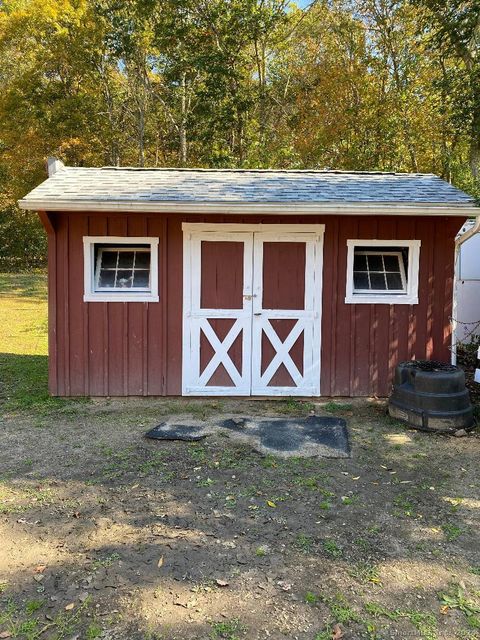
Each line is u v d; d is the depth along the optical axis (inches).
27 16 816.3
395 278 251.4
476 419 213.9
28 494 145.9
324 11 735.1
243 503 140.6
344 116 702.5
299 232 241.1
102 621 95.0
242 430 199.9
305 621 95.0
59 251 239.3
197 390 247.6
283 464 167.3
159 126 912.9
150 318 244.7
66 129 829.2
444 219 242.2
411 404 206.7
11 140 848.3
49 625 94.0
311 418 216.5
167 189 242.5
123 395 246.8
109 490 148.3
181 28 727.7
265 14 706.8
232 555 116.1
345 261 243.6
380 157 682.8
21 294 648.4
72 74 848.3
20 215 936.3
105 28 790.5
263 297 244.5
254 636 91.3
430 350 248.2
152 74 869.8
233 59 733.3
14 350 362.6
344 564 112.8
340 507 138.9
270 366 247.3
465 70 344.2
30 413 223.5
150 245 242.4
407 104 652.1
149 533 125.2
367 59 685.3
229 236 241.3
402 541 122.5
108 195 228.4
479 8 297.4
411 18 622.8
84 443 186.9
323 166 769.6
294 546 119.9
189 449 180.2
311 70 780.6
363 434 198.2
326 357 247.1
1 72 883.4
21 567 111.2
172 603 99.9
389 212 224.1
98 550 117.9
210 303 244.7
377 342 247.1
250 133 759.7
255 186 252.8
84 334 243.6
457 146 615.2
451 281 245.9
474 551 118.6
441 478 158.7
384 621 95.1
